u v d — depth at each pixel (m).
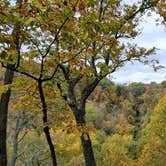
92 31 7.88
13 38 6.79
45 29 6.96
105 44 11.52
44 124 8.70
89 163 14.76
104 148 59.12
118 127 30.45
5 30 6.70
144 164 41.84
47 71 8.43
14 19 6.36
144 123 81.69
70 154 44.19
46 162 29.78
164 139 41.34
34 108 10.76
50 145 8.87
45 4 6.59
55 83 8.84
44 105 8.54
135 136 78.12
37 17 6.69
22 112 16.92
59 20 6.96
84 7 7.25
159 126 41.25
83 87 15.42
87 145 14.78
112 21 13.18
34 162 27.94
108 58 13.56
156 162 41.19
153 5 15.01
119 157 58.31
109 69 13.17
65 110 11.64
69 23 7.06
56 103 11.29
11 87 8.72
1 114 10.16
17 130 18.05
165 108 41.31
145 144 44.50
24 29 6.79
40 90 8.26
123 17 14.72
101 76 13.30
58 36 7.27
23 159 25.27
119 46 13.77
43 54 7.64
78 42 7.81
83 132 10.67
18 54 7.20
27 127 18.12
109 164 57.75
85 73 9.17
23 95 10.39
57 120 10.70
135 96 100.31
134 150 65.31
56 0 6.75
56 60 7.98
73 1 7.07
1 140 10.08
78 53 8.16
